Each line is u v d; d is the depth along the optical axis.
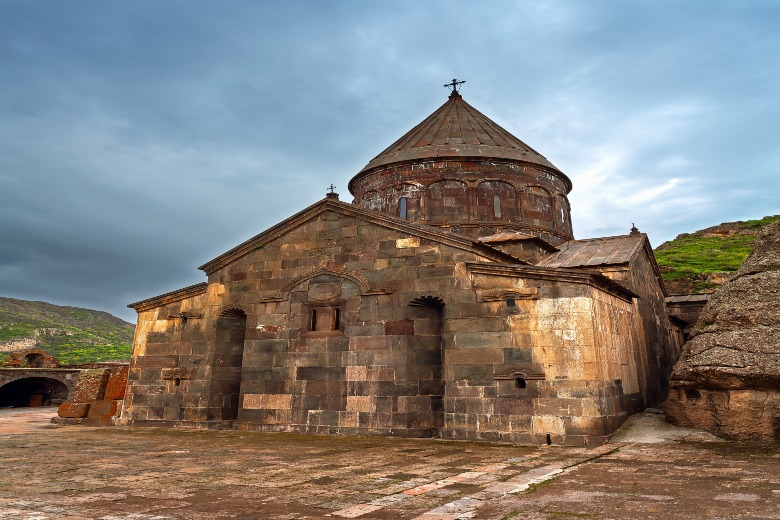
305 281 21.20
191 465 11.99
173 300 23.84
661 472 10.77
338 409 19.39
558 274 16.84
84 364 46.59
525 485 9.53
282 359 20.77
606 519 7.09
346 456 13.41
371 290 19.80
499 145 28.55
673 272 56.88
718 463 11.73
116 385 24.70
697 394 16.47
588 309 16.42
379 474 10.76
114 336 120.12
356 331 19.78
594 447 14.91
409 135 31.12
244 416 20.80
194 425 21.91
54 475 10.74
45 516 7.34
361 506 7.95
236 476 10.58
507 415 16.70
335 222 21.25
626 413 18.19
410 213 27.36
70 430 21.03
